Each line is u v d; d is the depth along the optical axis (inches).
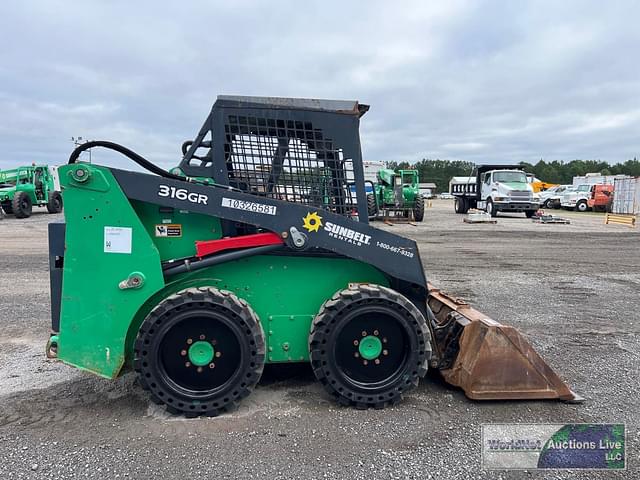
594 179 1760.6
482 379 149.4
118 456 118.5
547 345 208.7
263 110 149.3
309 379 165.6
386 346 145.8
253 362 137.9
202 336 137.2
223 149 148.3
